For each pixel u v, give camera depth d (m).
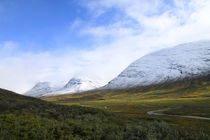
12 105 28.09
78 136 10.91
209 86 196.50
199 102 96.81
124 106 101.50
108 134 11.64
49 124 12.87
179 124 35.81
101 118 23.98
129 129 12.76
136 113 65.38
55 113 23.22
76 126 13.48
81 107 32.38
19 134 10.07
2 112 22.75
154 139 10.28
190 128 29.27
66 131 11.80
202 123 37.75
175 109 74.38
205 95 148.88
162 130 12.97
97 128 13.16
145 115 57.56
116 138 10.59
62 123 13.83
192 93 173.12
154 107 88.62
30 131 10.52
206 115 53.25
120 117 30.80
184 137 11.94
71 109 28.89
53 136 10.34
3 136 9.08
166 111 68.69
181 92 191.50
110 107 98.38
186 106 82.56
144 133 11.66
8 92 53.66
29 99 52.19
